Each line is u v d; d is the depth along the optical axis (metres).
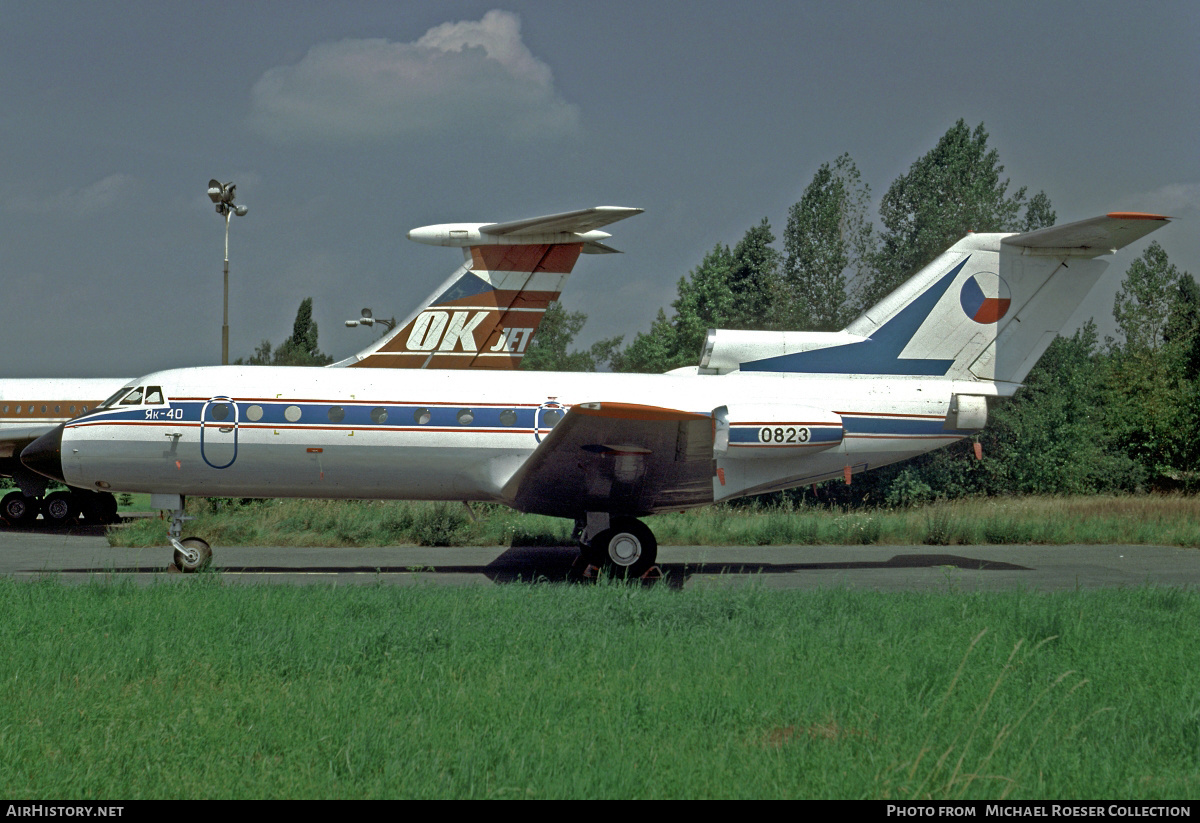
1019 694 11.59
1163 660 13.46
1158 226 25.86
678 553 31.80
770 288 76.44
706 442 22.00
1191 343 74.44
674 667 12.55
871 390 27.69
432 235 30.11
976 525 36.41
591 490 25.03
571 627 15.15
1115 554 31.86
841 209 74.12
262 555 30.50
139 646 13.16
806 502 59.38
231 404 25.84
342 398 26.03
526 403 26.39
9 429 40.09
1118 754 9.48
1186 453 67.50
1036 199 72.88
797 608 17.05
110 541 32.97
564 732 9.81
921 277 28.20
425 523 34.22
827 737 9.96
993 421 61.84
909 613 16.70
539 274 30.81
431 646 13.63
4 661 12.43
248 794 8.25
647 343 111.00
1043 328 28.14
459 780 8.51
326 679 12.11
